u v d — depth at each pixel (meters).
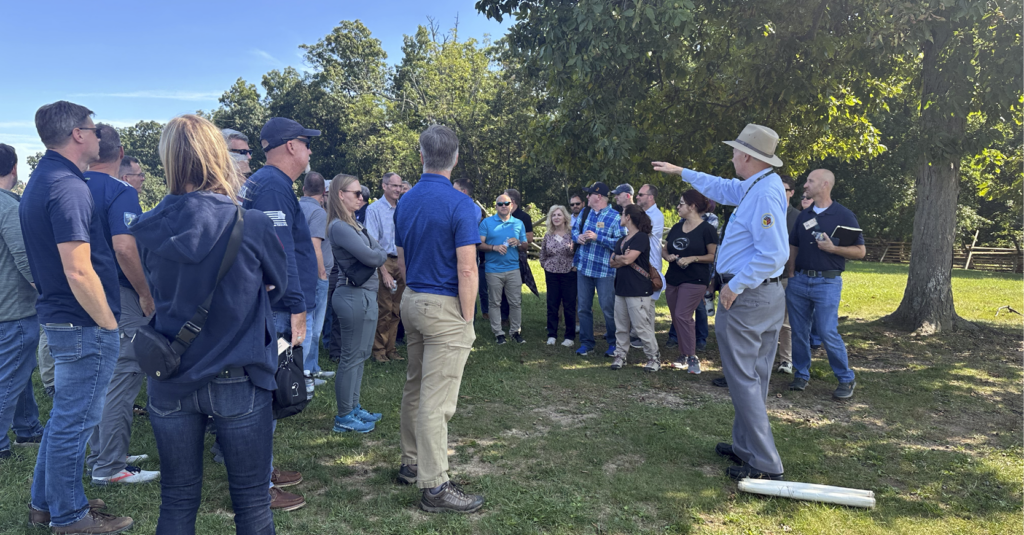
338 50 46.47
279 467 3.46
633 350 6.88
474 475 3.47
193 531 1.92
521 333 7.67
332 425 4.21
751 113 8.52
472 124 28.72
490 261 6.98
